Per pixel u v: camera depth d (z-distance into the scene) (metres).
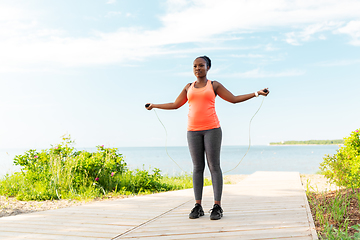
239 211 3.62
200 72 3.30
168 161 37.00
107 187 6.68
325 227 2.78
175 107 3.59
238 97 3.26
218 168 3.33
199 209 3.37
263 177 7.80
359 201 3.45
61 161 6.75
